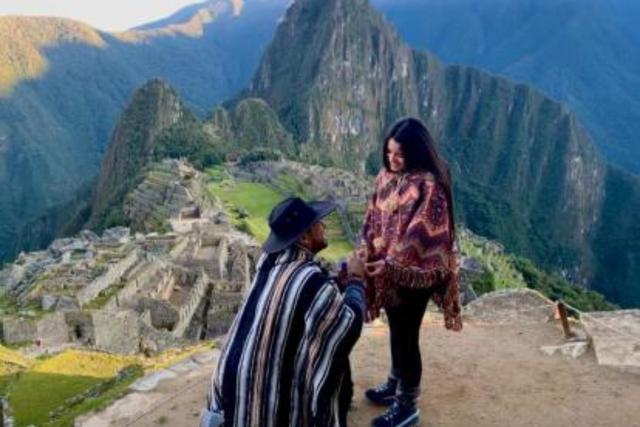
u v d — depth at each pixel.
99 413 7.81
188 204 71.44
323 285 4.61
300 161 151.50
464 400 7.31
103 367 14.82
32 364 16.97
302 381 4.54
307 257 4.82
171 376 8.62
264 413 4.52
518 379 7.77
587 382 7.67
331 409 4.66
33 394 13.34
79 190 179.88
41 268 44.03
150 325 32.03
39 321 27.23
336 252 62.06
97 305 31.38
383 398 7.04
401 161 5.77
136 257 41.94
